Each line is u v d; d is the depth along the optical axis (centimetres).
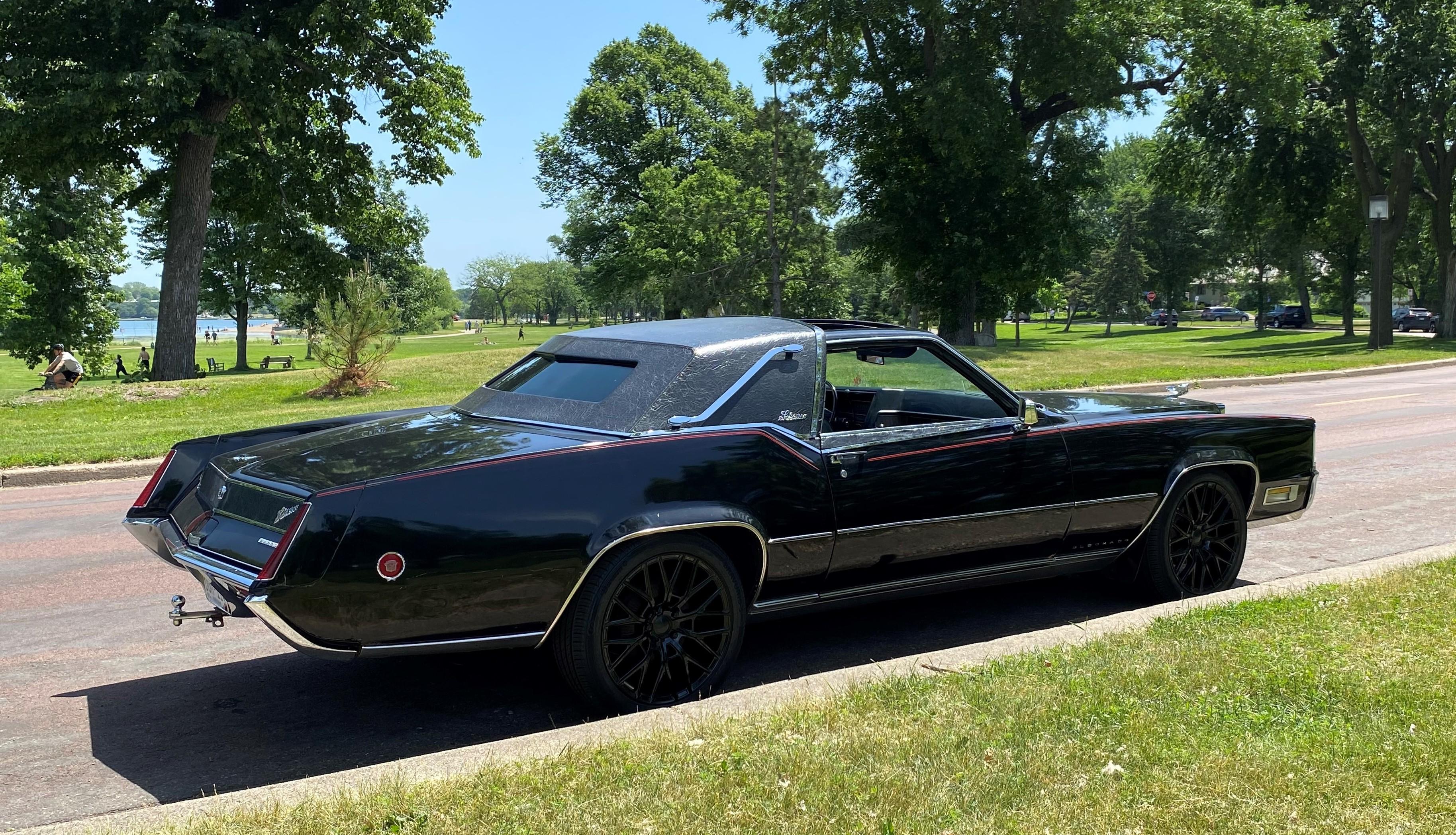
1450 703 376
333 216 3200
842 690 403
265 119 2788
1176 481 564
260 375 2428
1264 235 6138
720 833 286
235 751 404
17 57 2475
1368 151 3881
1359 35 3706
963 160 3253
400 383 2261
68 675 496
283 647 538
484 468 394
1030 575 546
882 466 475
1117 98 3459
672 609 427
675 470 423
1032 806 301
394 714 441
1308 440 625
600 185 5944
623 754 339
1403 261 6309
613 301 6272
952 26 3284
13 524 905
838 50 3400
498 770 328
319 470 401
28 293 4038
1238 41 3150
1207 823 291
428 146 3105
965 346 3972
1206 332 7138
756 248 3244
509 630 396
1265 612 489
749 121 3359
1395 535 775
